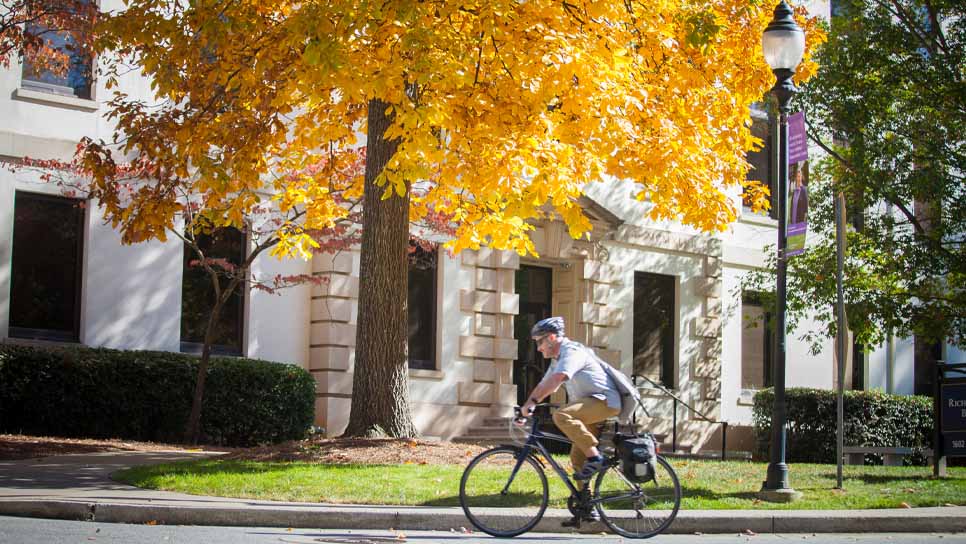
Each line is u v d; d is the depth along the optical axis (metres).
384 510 13.73
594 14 18.02
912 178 28.23
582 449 13.14
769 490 16.44
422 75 15.83
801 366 36.97
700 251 35.06
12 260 23.94
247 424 25.41
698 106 20.36
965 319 29.73
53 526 12.50
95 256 24.72
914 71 28.52
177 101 19.95
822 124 29.80
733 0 19.94
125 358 23.86
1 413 22.38
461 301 30.03
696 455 30.31
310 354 27.83
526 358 32.34
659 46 19.75
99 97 25.19
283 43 17.52
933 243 29.17
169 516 13.39
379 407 20.27
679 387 34.28
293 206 23.30
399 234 20.50
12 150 23.70
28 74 24.48
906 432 33.72
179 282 25.89
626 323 33.22
